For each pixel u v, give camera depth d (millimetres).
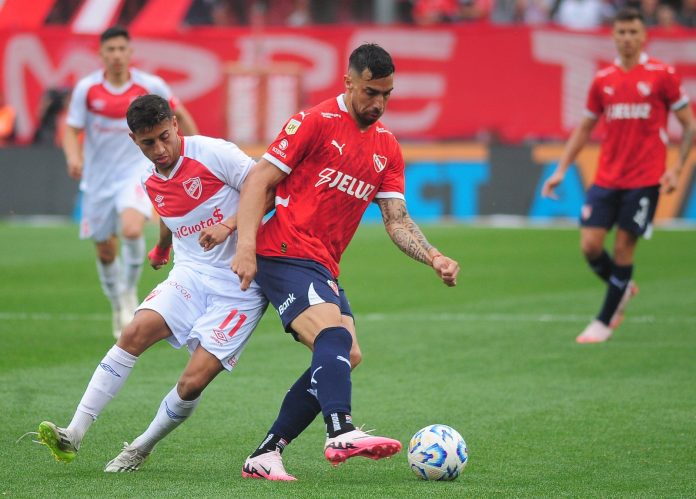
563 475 17156
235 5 75312
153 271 43969
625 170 29953
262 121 60531
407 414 21750
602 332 29891
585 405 22500
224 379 25000
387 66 16547
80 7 72625
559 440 19625
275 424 17141
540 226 57312
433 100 59750
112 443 19297
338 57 60125
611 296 29797
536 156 58500
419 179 59938
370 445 15203
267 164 16859
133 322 17141
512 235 53781
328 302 16750
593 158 57781
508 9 70312
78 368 25969
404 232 17344
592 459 18250
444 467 16594
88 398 16953
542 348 28828
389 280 41625
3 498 15328
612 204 30219
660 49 57312
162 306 17172
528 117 58969
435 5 70375
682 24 66375
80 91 30203
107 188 30531
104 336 30250
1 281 40656
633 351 28406
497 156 58938
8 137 61469
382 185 17719
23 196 61125
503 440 19641
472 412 21906
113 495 15492
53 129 61219
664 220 57625
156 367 26391
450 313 34438
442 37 59375
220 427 20594
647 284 40219
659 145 29953
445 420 21234
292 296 16766
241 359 27375
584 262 45688
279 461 16922
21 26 69938
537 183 58469
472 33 59031
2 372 25438
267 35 60562
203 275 17500
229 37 60656
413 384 24562
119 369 17094
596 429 20469
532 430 20406
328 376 15992
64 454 16812
